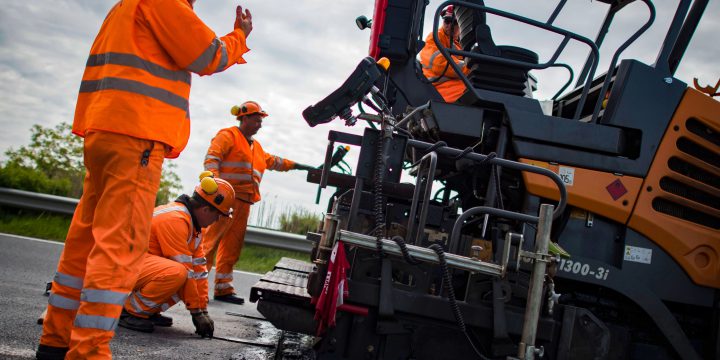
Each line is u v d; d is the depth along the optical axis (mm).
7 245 7895
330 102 3727
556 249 3828
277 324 4004
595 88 4824
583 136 4293
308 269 6156
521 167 3754
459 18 5000
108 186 3182
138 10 3271
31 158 12578
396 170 3697
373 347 3678
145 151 3230
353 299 3656
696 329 4586
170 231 4680
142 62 3244
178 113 3385
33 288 5512
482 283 3775
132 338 4281
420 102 4871
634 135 4426
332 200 5121
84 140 3266
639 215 4328
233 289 6832
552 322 3773
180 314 5660
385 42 4871
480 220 4348
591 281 4246
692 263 4391
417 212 4312
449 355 3725
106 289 3059
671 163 4465
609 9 5461
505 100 4301
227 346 4496
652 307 4266
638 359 4301
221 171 6746
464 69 4961
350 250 3719
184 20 3266
